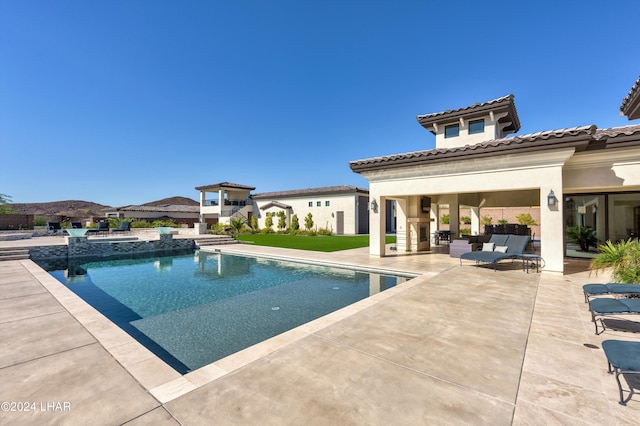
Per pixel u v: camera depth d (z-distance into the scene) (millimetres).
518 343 3793
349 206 30344
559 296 6160
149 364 3207
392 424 2221
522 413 2373
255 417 2301
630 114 11164
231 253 16062
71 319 4672
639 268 5969
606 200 11109
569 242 12125
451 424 2230
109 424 2215
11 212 34875
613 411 2400
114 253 16031
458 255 12203
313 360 3309
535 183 8961
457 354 3473
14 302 5598
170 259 14516
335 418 2287
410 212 14773
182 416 2314
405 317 4816
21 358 3346
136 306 6891
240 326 5609
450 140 16641
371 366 3164
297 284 8961
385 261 11641
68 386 2762
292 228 32281
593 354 3480
